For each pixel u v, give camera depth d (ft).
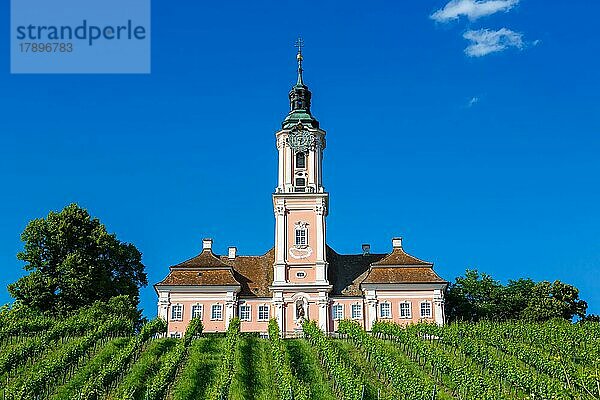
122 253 334.44
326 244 342.64
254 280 340.80
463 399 198.29
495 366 219.20
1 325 257.96
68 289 313.53
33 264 322.34
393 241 344.90
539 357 226.79
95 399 191.62
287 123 348.18
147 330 259.19
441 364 217.15
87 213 334.44
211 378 216.33
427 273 328.70
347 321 286.87
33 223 325.01
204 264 336.70
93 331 252.01
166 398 197.67
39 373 196.95
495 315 363.97
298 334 298.97
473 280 372.58
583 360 234.38
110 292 325.01
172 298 328.08
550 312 353.31
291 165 341.41
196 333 277.23
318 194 336.29
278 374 215.10
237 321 286.66
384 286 324.80
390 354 241.55
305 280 329.72
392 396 197.06
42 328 263.08
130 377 211.00
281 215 335.47
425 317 322.14
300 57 362.74
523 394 205.36
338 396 202.90
